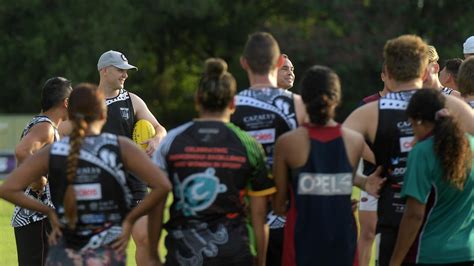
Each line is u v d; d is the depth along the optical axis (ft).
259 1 227.61
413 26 224.94
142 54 212.02
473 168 32.76
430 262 32.68
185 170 31.60
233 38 229.04
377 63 216.95
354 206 34.35
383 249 34.68
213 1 211.61
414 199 32.04
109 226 30.76
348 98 217.97
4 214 84.28
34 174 31.17
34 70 207.92
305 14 228.22
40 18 206.08
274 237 35.45
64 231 30.94
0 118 174.70
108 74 47.80
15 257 58.54
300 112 34.14
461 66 39.34
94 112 30.81
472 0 220.64
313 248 32.07
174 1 208.13
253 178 32.14
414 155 32.24
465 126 34.81
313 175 32.04
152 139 46.98
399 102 33.81
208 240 31.45
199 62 237.25
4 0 203.62
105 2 205.46
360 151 32.68
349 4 219.61
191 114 231.91
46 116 42.80
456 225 32.83
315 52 214.48
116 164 30.68
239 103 34.17
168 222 32.37
